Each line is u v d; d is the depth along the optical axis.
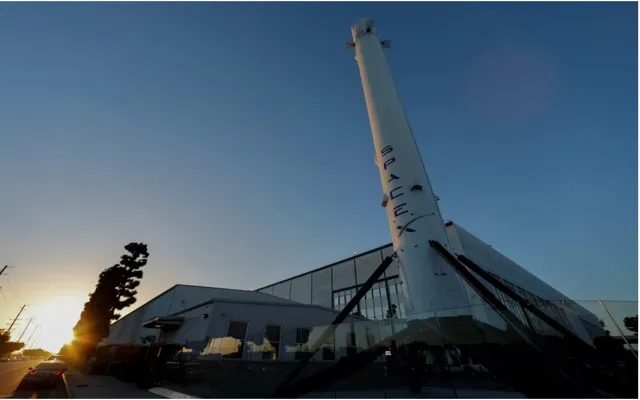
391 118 18.16
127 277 39.50
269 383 13.50
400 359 12.03
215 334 16.98
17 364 47.31
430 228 14.27
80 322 37.78
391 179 16.25
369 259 35.34
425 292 12.97
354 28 24.02
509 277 31.47
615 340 9.66
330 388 12.20
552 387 9.46
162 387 15.77
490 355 10.56
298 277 44.06
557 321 11.27
